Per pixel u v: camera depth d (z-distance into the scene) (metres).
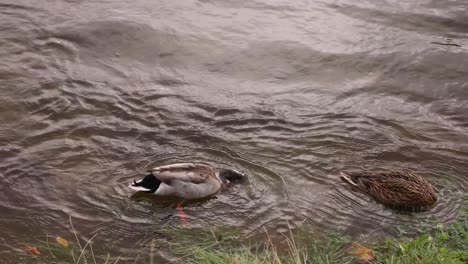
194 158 9.70
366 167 9.69
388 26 14.62
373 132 10.74
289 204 8.69
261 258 7.25
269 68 12.80
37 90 11.27
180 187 8.64
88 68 12.23
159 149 9.91
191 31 13.83
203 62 12.84
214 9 14.93
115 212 8.35
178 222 8.22
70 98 11.16
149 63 12.64
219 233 7.97
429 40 14.09
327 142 10.34
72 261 7.27
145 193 8.79
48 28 13.41
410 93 12.20
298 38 13.88
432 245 7.53
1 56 12.28
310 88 12.20
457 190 9.16
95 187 8.85
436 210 8.70
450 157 10.05
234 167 9.49
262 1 15.48
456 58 13.37
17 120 10.41
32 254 7.36
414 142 10.48
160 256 7.44
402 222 8.42
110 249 7.59
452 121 11.31
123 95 11.42
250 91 11.96
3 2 14.44
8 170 9.05
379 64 13.08
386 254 7.50
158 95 11.53
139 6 14.77
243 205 8.66
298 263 7.07
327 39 13.92
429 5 15.61
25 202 8.39
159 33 13.57
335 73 12.76
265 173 9.41
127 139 10.13
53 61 12.33
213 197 8.81
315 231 8.12
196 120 10.84
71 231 7.90
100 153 9.68
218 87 12.02
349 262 7.38
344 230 8.17
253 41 13.65
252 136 10.45
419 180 8.95
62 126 10.35
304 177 9.36
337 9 15.30
